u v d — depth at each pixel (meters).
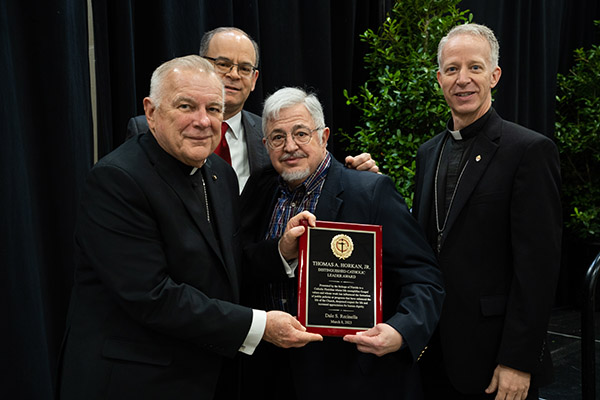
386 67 2.96
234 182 1.70
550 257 1.60
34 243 2.02
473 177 1.71
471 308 1.68
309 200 1.64
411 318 1.44
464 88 1.75
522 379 1.59
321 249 1.47
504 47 4.12
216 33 2.12
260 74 2.97
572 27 4.92
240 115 2.24
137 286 1.29
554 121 4.57
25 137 2.06
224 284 1.46
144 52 2.53
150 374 1.33
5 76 1.92
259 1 2.97
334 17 3.37
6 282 1.93
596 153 4.36
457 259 1.70
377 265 1.49
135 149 1.44
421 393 1.61
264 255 1.58
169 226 1.37
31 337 1.98
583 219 4.18
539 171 1.62
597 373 2.78
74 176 2.14
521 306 1.59
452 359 1.69
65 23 2.09
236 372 1.62
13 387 1.95
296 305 1.58
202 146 1.37
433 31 3.02
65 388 1.35
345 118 3.42
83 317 1.38
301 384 1.51
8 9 2.00
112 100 2.38
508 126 1.75
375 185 1.62
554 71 4.55
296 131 1.57
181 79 1.35
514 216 1.64
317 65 3.18
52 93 2.09
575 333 3.81
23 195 1.97
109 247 1.31
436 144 1.95
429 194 1.87
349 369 1.51
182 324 1.30
